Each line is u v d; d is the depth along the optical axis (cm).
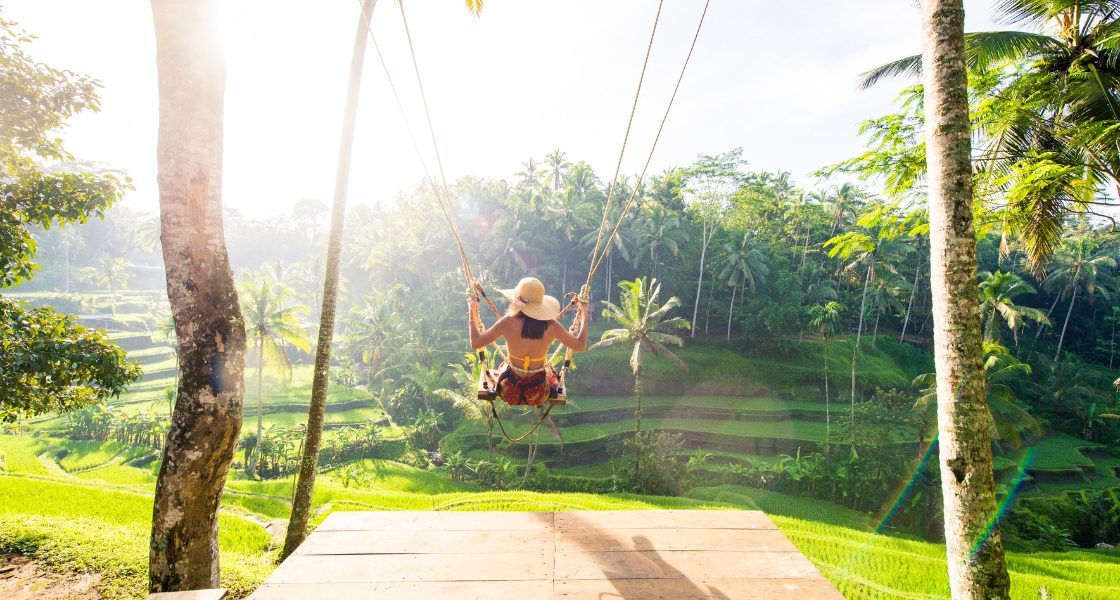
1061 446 4559
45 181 1023
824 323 4650
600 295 6675
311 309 8700
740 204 6016
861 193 6725
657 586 344
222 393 674
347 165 1199
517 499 2173
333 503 2097
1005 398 2739
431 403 4944
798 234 6906
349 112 1187
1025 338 6588
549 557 383
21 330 1034
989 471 628
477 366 3831
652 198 6975
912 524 2997
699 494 3294
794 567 368
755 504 3075
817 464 3388
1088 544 3120
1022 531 3050
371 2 1135
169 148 649
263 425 4531
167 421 4147
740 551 390
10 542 1131
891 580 1559
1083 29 1155
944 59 638
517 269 6594
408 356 5541
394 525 437
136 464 3700
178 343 669
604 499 2272
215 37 661
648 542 405
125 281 10831
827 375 4947
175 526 663
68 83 1005
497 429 4253
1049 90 1125
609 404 4722
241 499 2184
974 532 626
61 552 1102
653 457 3441
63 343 1044
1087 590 1575
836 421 4459
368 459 4031
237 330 696
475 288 443
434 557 384
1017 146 1195
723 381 5047
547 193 7181
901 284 5675
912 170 1130
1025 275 6788
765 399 4916
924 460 3055
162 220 659
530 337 412
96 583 1001
